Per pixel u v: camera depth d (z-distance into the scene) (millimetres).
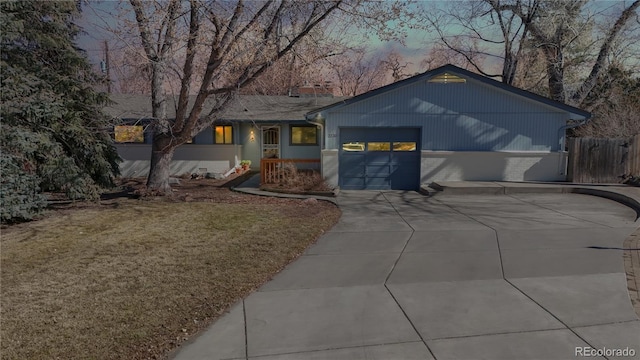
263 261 5805
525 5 19438
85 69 11094
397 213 9109
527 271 5176
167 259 5891
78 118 10281
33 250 6441
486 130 12859
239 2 9438
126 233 7457
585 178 12609
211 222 8273
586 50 20078
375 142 13164
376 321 3928
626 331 3572
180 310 4242
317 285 4918
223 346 3525
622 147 12609
